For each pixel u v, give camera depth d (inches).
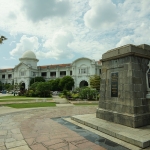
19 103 725.9
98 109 322.7
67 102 827.4
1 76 2586.1
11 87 1876.2
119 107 274.7
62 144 194.1
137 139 191.2
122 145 190.4
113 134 222.4
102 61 332.5
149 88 277.7
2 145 191.2
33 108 546.9
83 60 1876.2
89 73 1830.7
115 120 276.7
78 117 328.5
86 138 215.9
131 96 253.6
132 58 264.4
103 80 323.9
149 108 271.3
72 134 233.8
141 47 282.8
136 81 261.7
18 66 2244.1
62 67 2094.0
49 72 2193.7
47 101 849.5
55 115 402.9
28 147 185.0
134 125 241.1
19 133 240.1
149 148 181.9
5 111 471.8
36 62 2347.4
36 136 225.0
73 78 1881.2
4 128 270.1
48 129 262.4
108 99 302.7
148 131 225.0
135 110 249.0
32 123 308.5
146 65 283.4
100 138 215.6
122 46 281.6
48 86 1325.0
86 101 899.4
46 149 179.0
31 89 1471.5
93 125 266.4
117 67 289.7
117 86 284.5
